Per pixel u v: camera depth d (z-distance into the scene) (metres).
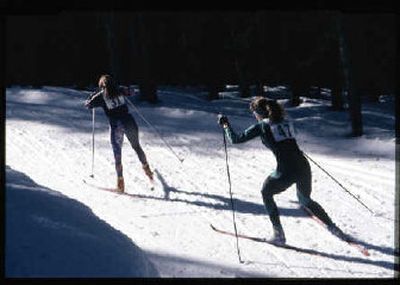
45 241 3.97
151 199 7.80
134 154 10.40
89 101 8.00
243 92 24.03
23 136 11.80
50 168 9.48
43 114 14.25
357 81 12.59
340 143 11.80
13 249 3.73
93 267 3.88
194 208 7.40
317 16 20.89
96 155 10.30
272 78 24.33
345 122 14.80
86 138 11.71
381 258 5.84
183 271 5.09
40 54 26.94
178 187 8.38
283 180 6.00
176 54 27.81
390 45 21.61
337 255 5.90
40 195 4.85
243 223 6.84
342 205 7.54
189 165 9.68
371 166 9.65
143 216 7.07
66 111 14.79
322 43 20.62
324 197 7.89
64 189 8.28
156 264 5.20
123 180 8.20
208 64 26.19
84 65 27.23
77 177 8.93
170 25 27.31
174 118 14.06
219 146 11.15
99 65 27.25
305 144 11.62
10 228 3.97
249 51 23.84
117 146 8.05
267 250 6.00
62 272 3.67
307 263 5.67
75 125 13.03
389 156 10.48
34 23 26.75
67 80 27.14
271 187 6.07
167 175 9.04
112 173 9.17
